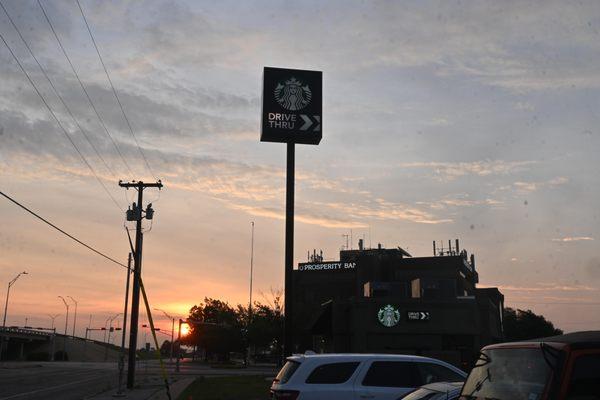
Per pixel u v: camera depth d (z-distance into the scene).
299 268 91.06
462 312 39.06
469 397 5.55
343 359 10.32
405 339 38.38
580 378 4.62
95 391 29.92
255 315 90.19
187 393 26.98
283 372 10.56
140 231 33.31
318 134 32.94
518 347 5.34
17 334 112.19
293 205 30.81
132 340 32.78
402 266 85.12
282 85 33.31
